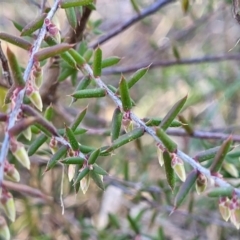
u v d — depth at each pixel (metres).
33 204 0.45
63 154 0.25
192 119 0.46
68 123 0.44
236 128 0.50
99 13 0.68
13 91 0.24
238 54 0.46
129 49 0.70
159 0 0.40
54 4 0.26
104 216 0.52
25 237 0.48
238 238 0.47
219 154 0.24
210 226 0.47
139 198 0.39
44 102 0.36
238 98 0.60
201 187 0.24
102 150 0.26
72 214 0.50
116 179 0.39
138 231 0.39
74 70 0.32
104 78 0.55
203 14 0.54
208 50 0.64
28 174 0.46
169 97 0.65
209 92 0.57
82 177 0.25
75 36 0.32
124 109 0.25
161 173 0.51
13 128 0.22
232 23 0.58
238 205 0.24
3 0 0.64
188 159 0.24
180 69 0.59
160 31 0.64
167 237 0.50
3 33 0.25
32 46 0.25
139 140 0.43
